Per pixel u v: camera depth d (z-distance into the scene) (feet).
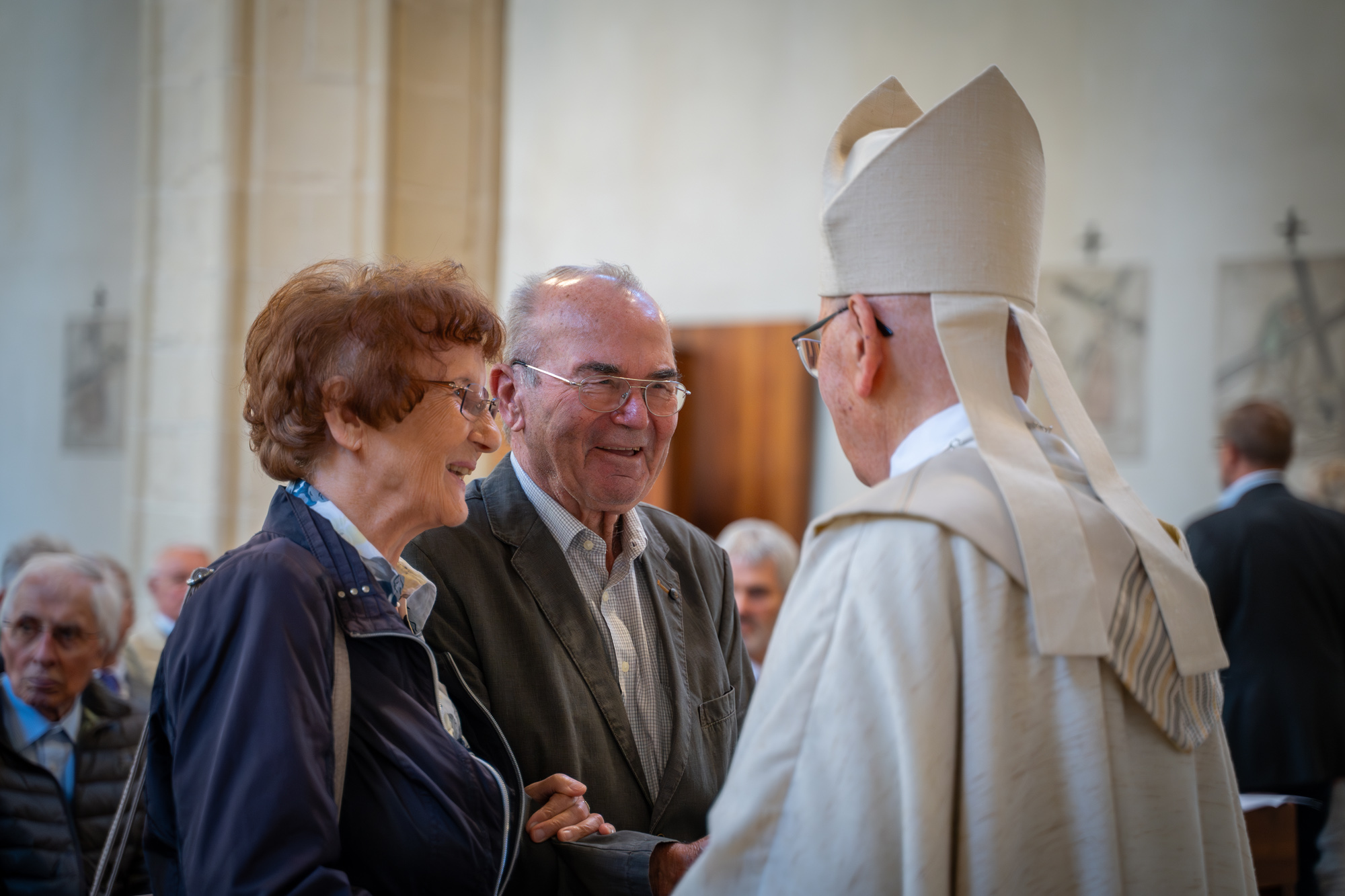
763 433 22.11
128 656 14.37
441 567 6.03
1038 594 3.74
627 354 6.26
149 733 4.59
